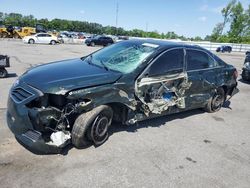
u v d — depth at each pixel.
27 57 16.02
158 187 3.46
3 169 3.47
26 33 41.94
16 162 3.64
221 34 79.50
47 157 3.83
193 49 5.71
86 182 3.40
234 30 76.44
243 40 71.56
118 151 4.22
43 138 3.74
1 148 3.94
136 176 3.64
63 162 3.76
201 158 4.33
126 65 4.72
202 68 5.92
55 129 3.80
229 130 5.68
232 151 4.71
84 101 3.93
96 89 3.98
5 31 41.38
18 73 10.20
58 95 3.74
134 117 4.69
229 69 6.74
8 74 9.84
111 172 3.66
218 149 4.73
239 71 16.41
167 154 4.33
